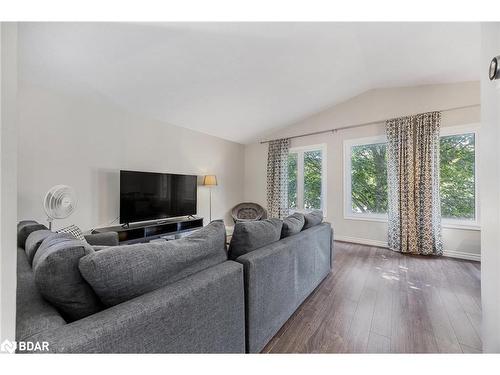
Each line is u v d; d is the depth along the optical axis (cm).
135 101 316
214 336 104
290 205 512
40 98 260
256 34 229
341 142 435
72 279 76
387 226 387
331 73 328
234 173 546
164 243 99
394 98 381
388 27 231
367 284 238
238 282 120
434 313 183
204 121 414
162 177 373
